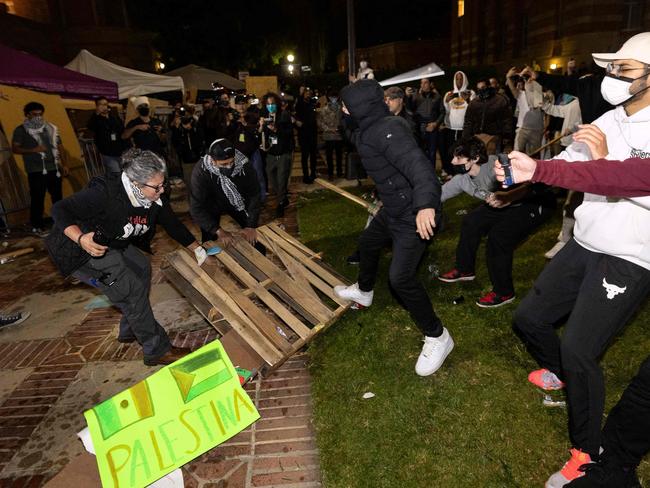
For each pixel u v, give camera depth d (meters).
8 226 7.32
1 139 7.27
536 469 2.25
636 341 3.21
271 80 14.82
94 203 2.68
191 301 3.60
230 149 3.71
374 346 3.36
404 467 2.31
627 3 17.88
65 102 9.73
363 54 38.78
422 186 2.41
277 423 2.68
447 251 5.08
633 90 1.72
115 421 2.33
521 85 7.70
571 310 2.21
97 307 4.45
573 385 2.00
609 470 1.94
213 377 2.58
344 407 2.76
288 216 7.14
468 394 2.79
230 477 2.33
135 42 20.17
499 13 25.61
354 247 5.41
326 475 2.30
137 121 8.70
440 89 24.92
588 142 1.80
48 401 3.06
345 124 2.91
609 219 1.83
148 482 2.24
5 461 2.56
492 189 3.31
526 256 4.77
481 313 3.71
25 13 17.39
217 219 4.31
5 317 4.18
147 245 3.21
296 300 3.66
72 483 2.30
